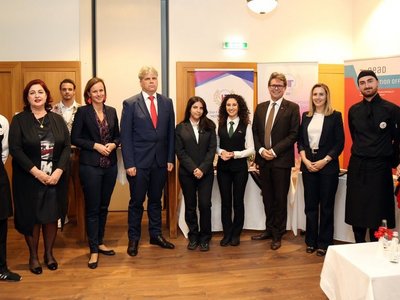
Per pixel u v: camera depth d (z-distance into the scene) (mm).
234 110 3574
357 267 2152
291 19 4949
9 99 4711
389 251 2266
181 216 3957
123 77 5168
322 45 5020
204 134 3559
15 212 2949
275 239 3641
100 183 3262
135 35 5125
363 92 3104
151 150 3398
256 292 2740
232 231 3768
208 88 4742
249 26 4902
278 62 4703
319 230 3543
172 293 2725
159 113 3430
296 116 3551
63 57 4688
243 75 4770
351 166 3223
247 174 3689
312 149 3434
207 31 4852
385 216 3104
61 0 4629
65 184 3086
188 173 3559
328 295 2473
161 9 5074
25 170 2881
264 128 3625
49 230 3141
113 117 3383
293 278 2973
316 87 3424
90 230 3275
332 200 3430
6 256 3193
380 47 4516
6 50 4652
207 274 3049
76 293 2729
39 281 2920
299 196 3943
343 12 5023
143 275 3031
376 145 3061
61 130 3043
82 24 4738
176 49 4840
